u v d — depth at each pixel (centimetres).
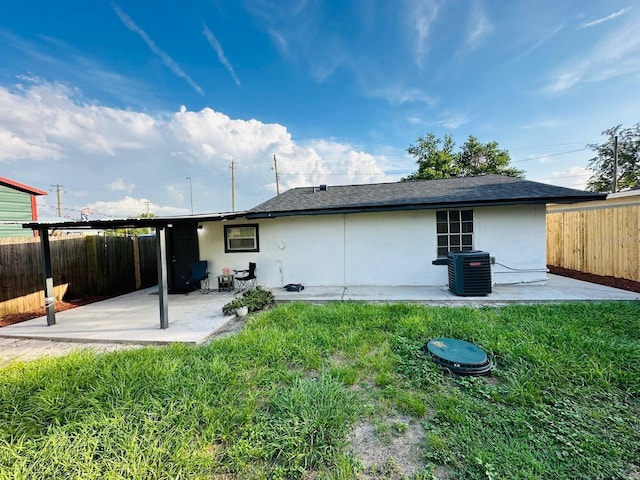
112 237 830
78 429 212
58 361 327
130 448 189
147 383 270
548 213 962
